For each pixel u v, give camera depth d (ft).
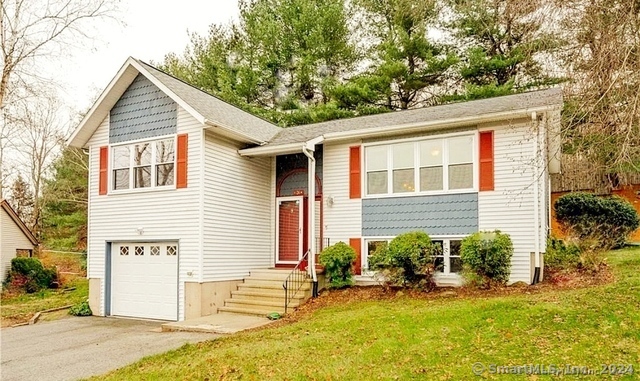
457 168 41.75
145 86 47.67
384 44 73.36
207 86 84.79
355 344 25.99
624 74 25.29
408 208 43.42
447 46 71.56
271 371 22.71
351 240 45.85
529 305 28.50
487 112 39.29
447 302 33.63
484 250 36.47
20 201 115.03
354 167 46.34
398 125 43.01
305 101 84.12
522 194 38.52
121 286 47.50
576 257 40.96
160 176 45.83
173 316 43.55
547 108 36.01
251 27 82.94
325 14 78.02
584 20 26.71
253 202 49.55
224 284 44.50
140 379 23.30
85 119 48.80
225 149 46.34
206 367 24.02
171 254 44.52
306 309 39.42
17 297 64.23
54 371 26.71
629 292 28.73
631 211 51.52
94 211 49.26
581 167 56.18
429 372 21.02
